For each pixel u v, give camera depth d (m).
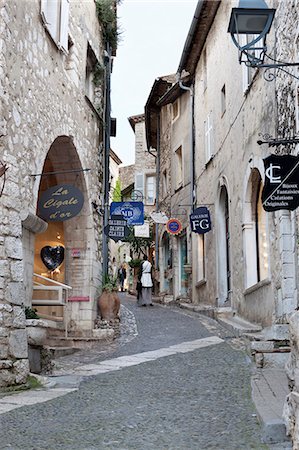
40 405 6.14
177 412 5.76
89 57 13.40
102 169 14.26
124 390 6.93
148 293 19.98
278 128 9.82
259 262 12.24
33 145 9.10
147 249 29.80
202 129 18.48
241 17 6.24
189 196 20.06
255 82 11.63
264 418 4.83
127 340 11.85
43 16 9.61
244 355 8.98
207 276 16.95
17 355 7.30
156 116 26.66
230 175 14.19
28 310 8.37
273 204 7.29
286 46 9.30
